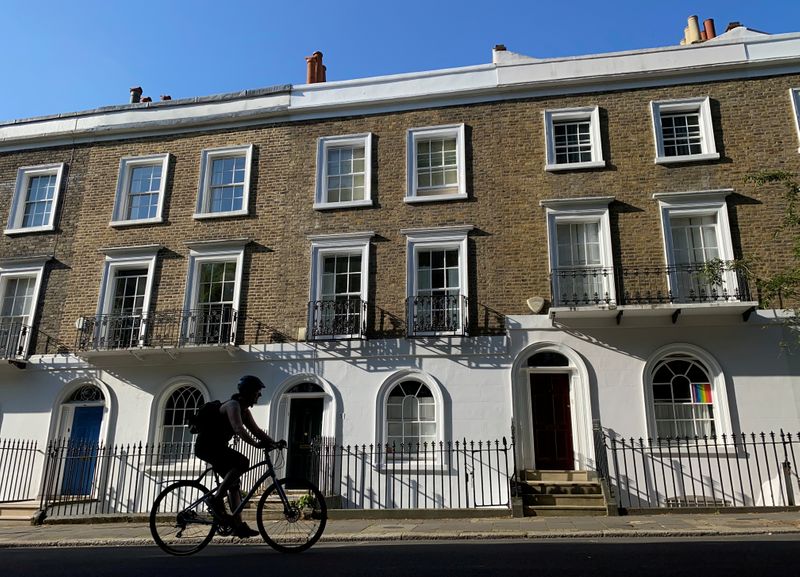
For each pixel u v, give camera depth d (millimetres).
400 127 15641
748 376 12500
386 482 13109
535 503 11453
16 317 16203
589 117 14906
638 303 13289
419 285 14477
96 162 16984
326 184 15695
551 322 13445
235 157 16500
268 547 6941
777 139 13922
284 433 13953
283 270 15008
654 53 14891
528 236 14172
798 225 12789
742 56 14516
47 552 7527
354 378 13875
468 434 13125
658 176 14109
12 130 17641
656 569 5312
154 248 15750
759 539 7215
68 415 15062
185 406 14586
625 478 12125
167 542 6238
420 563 5695
